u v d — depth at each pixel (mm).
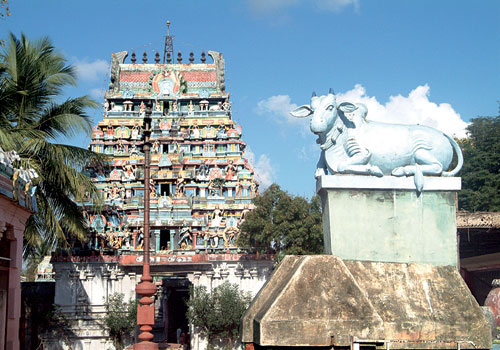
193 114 75562
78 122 30984
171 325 70062
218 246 64188
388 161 10219
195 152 72875
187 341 58719
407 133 10422
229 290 53188
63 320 54188
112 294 56500
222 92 79125
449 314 9305
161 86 76812
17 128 28859
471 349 9117
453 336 9117
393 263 9875
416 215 10141
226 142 73062
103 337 54438
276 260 53062
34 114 31328
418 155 10312
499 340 11750
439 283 9695
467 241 32188
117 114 75062
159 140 71750
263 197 55469
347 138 10367
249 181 69812
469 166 46781
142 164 69312
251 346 9305
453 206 10242
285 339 8453
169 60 84438
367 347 8695
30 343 52750
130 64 81250
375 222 10062
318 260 8961
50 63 31031
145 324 23219
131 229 64062
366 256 9930
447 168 10547
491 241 31750
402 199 10172
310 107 10703
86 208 62281
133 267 57000
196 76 80938
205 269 57469
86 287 56188
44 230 31641
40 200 30500
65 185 31312
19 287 22172
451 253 10070
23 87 29766
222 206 66750
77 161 31312
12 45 29859
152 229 63562
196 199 66750
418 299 9453
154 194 66750
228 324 52000
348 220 10016
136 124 73250
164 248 66812
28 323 52969
